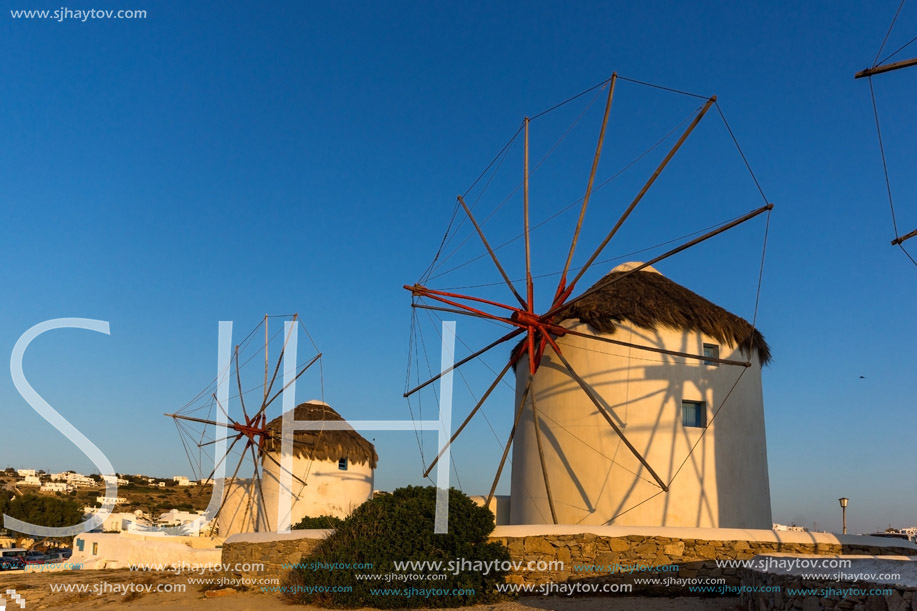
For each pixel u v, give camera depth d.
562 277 18.84
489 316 18.72
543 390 21.00
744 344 20.59
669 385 19.38
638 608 12.64
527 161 19.45
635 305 20.08
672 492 18.67
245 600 14.84
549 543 14.62
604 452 19.31
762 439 20.64
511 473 22.72
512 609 12.91
